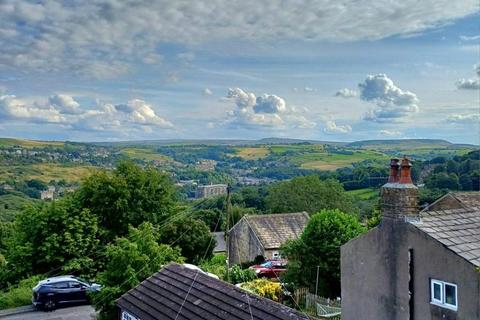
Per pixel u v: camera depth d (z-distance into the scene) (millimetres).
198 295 21516
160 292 23344
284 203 89375
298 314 17438
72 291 35000
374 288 18438
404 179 17719
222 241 72750
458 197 39031
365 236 18891
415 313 16953
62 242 44250
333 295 36969
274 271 43219
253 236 56219
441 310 16094
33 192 121938
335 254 36438
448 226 17859
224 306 19734
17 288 40375
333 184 91250
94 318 30672
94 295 29406
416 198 17609
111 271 29219
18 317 32469
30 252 43750
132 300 23844
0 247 63000
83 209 46562
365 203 93812
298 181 90938
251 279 41656
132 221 49844
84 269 43906
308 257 36906
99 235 46812
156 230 41312
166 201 53438
